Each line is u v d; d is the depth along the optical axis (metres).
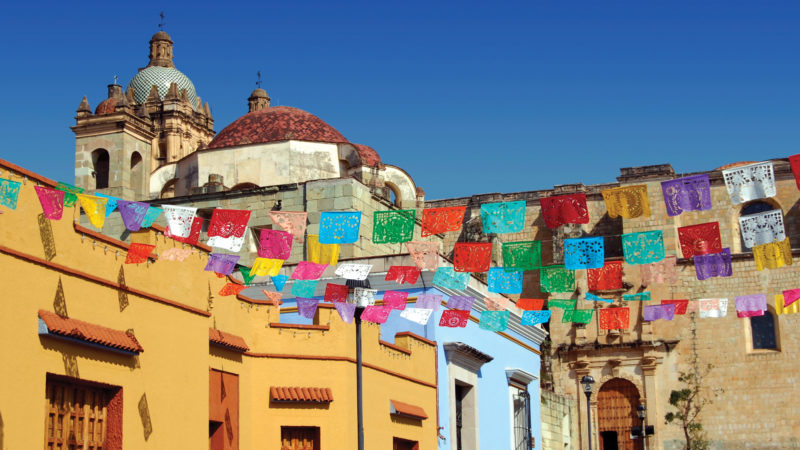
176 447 20.70
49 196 17.03
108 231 37.38
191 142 81.12
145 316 20.19
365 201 39.59
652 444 54.53
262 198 40.28
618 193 19.42
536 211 60.94
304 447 25.50
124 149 47.38
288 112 49.84
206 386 22.00
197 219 20.12
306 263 22.70
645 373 55.38
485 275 40.00
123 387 19.31
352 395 26.16
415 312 25.33
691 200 19.09
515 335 40.09
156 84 83.56
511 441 38.09
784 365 53.16
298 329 25.78
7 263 16.80
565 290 23.36
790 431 52.38
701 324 55.06
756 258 19.92
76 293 18.36
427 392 31.27
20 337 16.92
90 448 18.77
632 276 56.81
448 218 20.36
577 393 56.47
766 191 18.50
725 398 53.91
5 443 16.41
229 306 24.16
